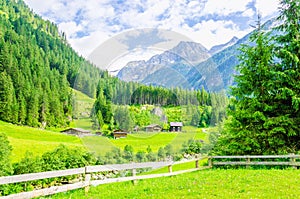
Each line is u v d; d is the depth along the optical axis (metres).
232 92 18.73
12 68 89.56
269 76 17.78
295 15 18.80
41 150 56.38
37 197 9.16
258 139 17.83
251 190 9.55
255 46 18.50
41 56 107.81
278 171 13.81
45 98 79.31
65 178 17.03
